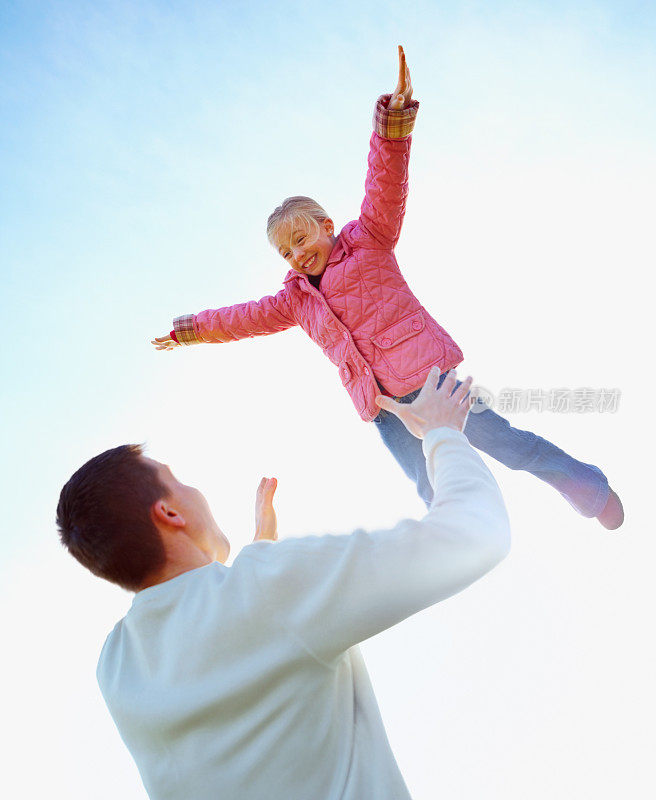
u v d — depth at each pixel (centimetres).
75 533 104
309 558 90
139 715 93
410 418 107
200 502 113
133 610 102
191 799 89
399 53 213
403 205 253
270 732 88
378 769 91
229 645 90
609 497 242
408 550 86
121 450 110
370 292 253
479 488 95
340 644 87
